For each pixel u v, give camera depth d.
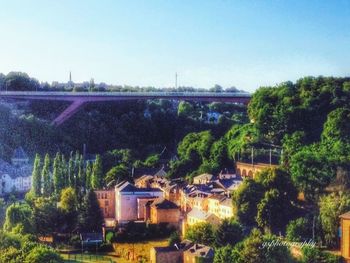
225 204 136.75
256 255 99.75
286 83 195.50
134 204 161.12
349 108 177.75
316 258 103.19
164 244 136.88
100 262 125.12
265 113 189.00
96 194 161.25
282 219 122.88
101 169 197.75
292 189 129.75
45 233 146.62
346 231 105.62
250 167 174.38
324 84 189.75
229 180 169.50
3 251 107.50
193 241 119.81
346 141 163.12
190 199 154.75
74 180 177.75
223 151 194.38
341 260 105.31
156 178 191.25
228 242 115.81
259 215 123.12
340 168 140.12
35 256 102.06
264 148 185.88
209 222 124.38
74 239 141.88
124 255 130.75
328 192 132.50
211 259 108.81
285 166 151.00
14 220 138.88
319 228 113.88
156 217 146.62
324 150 158.25
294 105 185.75
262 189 128.88
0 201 151.88
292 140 172.50
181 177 195.75
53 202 155.38
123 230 143.12
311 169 135.12
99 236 143.62
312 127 180.50
